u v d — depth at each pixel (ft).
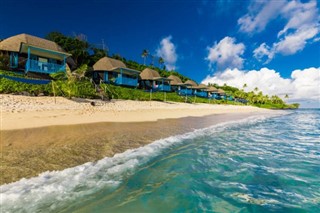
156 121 51.34
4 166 17.37
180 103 112.27
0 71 62.75
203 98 172.35
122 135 32.17
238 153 26.99
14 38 87.51
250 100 272.72
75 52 117.80
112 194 14.64
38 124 33.73
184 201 14.17
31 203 12.89
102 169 18.57
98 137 29.58
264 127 57.31
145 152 24.41
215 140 34.63
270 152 28.02
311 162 23.58
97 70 113.09
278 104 342.85
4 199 13.05
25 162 18.52
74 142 25.88
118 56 171.53
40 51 79.41
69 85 60.75
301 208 13.78
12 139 24.70
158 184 16.63
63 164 18.88
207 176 18.75
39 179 15.80
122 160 21.21
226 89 319.68
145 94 102.53
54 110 46.70
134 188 15.74
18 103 45.01
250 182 17.75
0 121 32.53
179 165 21.25
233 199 14.71
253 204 14.12
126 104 74.79
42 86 59.06
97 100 68.74
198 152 26.40
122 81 107.04
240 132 45.03
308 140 37.73
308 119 94.48
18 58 81.51
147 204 13.57
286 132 48.34
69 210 12.44
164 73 203.72
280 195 15.53
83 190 14.85
